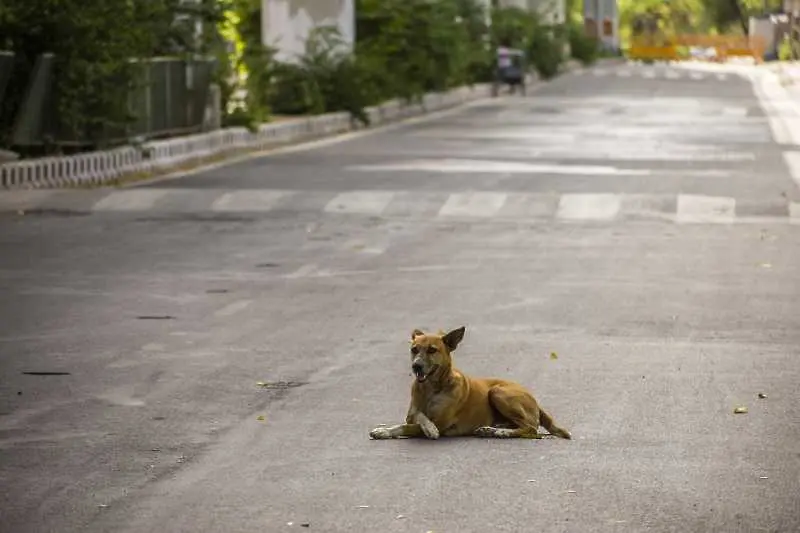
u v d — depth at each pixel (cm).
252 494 874
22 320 1516
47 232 2228
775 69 9331
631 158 3450
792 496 869
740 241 2177
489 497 862
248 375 1245
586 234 2258
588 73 8794
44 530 806
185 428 1055
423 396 1010
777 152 3594
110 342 1396
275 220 2403
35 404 1136
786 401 1145
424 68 5456
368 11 5350
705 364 1297
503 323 1504
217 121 3578
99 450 990
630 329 1473
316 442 1006
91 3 2936
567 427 1049
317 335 1435
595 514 828
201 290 1716
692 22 15488
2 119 2931
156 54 3378
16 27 2855
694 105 5556
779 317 1545
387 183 2908
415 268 1900
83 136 2973
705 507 845
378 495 868
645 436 1023
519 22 7862
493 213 2505
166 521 820
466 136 4209
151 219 2398
